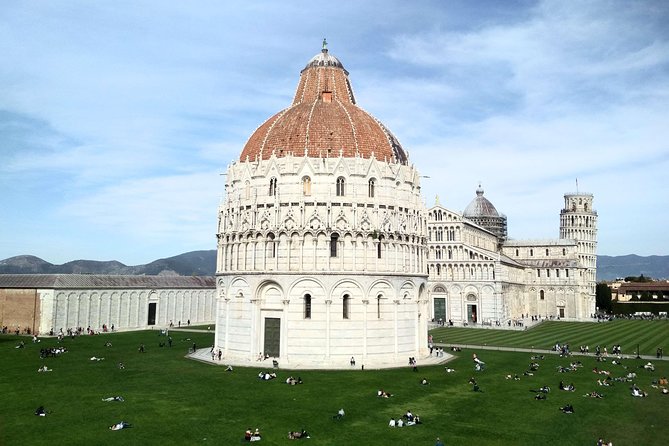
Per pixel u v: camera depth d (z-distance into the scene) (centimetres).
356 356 8744
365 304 8856
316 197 9038
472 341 12531
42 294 13225
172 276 17200
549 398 6375
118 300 14788
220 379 7381
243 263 9362
